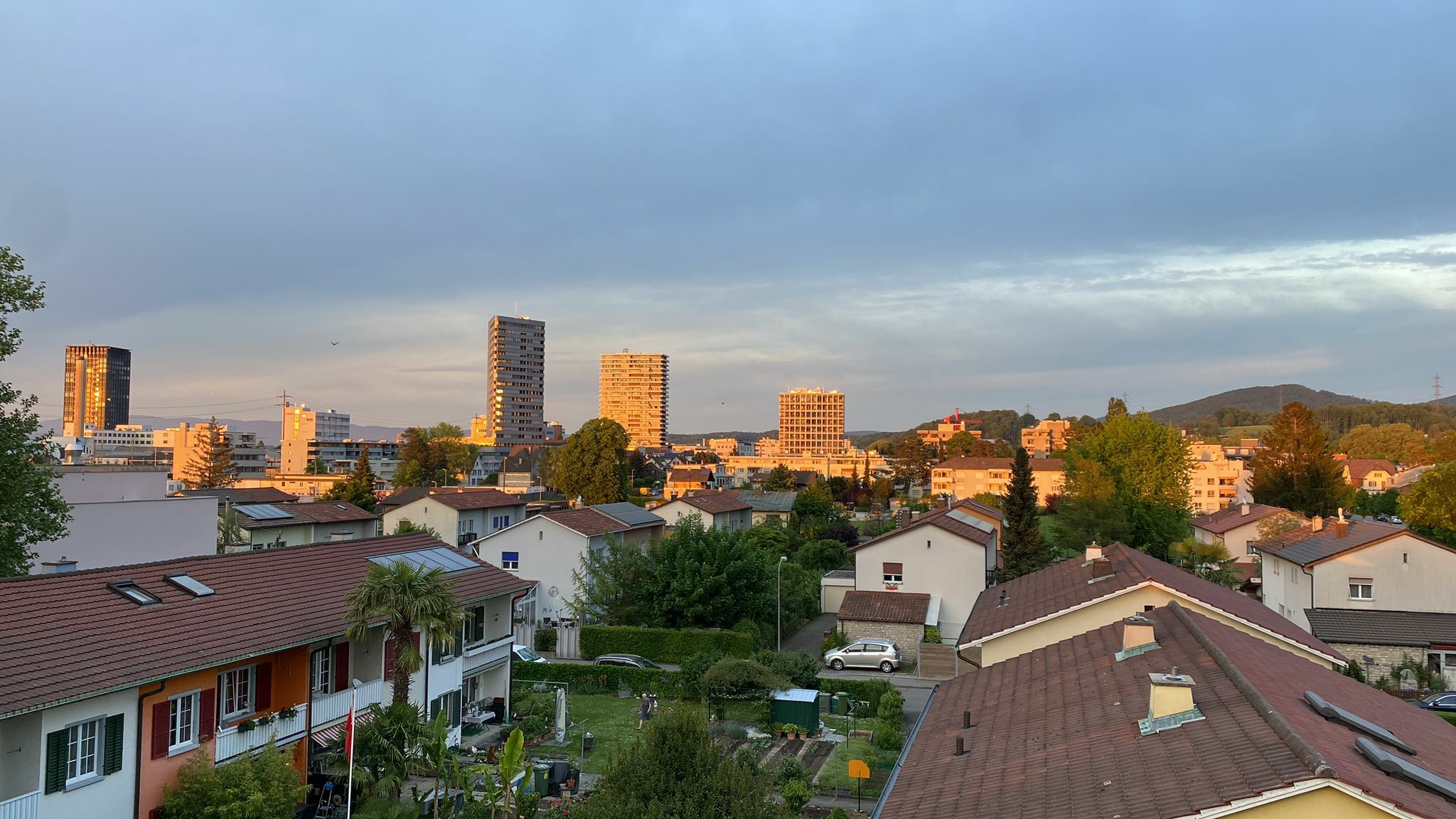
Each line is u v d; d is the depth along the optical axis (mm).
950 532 54219
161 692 21938
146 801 21312
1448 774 12484
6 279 31859
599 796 17859
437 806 24562
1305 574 49531
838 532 92500
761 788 18016
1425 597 46250
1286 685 15297
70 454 72125
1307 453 90250
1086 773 13156
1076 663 20000
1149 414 85500
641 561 51844
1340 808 10266
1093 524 74500
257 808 21062
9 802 18109
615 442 105750
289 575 29750
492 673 38188
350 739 23641
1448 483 62156
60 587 22844
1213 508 150875
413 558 36031
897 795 15188
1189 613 20609
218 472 127562
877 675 47438
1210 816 10656
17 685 18562
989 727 17391
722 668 37125
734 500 92875
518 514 85438
